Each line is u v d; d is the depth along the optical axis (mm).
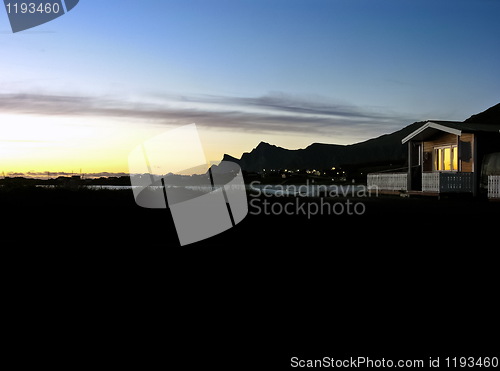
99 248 8023
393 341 3748
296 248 8211
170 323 4176
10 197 16016
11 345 3670
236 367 3281
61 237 9070
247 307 4660
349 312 4496
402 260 7145
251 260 7117
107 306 4684
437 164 23156
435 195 20359
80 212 12711
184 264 6816
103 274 6133
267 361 3379
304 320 4262
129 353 3516
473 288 5414
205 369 3248
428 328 4066
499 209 15250
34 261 6961
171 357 3439
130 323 4180
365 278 5914
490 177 18328
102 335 3879
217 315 4418
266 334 3904
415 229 10680
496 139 20047
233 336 3869
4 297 5004
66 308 4617
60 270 6371
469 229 10656
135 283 5648
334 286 5527
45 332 3939
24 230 9914
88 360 3379
